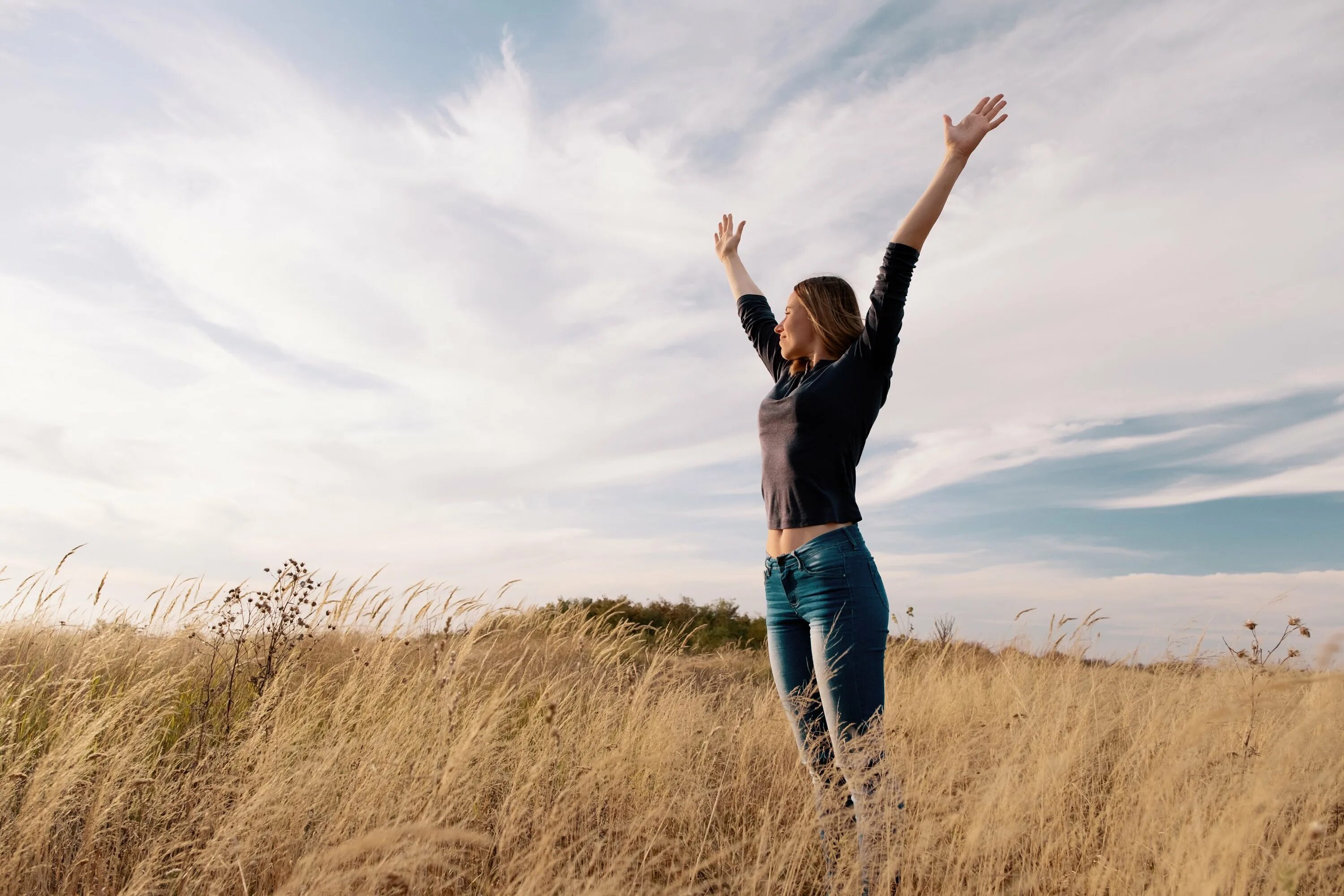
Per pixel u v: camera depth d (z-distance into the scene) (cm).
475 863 234
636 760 324
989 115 238
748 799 304
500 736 339
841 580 225
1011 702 398
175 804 256
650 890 216
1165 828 228
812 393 235
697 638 997
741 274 350
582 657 514
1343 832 204
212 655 373
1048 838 239
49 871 229
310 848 231
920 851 212
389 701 364
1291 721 272
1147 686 405
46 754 268
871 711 220
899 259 230
